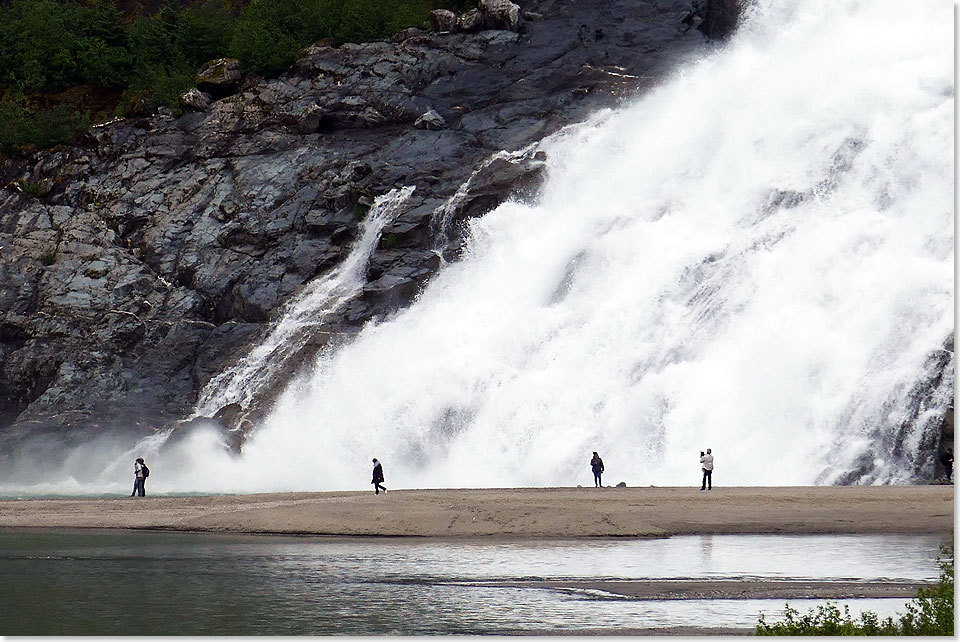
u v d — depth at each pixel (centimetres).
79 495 10462
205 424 12219
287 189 15212
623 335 11319
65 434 12444
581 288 12119
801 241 11150
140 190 15838
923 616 3231
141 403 13200
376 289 13075
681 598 4275
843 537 6044
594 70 15725
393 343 12356
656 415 10206
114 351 13962
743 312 10681
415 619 4006
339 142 15800
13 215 15838
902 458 9044
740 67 14550
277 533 6675
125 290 14525
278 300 14000
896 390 9281
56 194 16175
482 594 4453
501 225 13350
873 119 12131
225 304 14450
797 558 5256
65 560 5628
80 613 4256
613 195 13388
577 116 14975
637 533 6209
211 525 6981
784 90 13412
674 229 12175
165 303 14525
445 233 13700
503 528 6431
